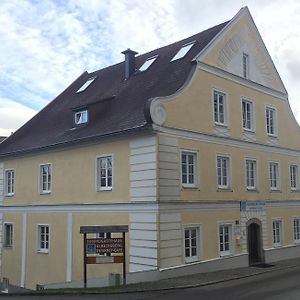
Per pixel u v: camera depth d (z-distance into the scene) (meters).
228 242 22.09
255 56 25.62
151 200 18.52
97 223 21.17
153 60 25.83
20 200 26.62
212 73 22.08
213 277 18.58
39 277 24.53
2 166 28.55
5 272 27.31
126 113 21.23
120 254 18.50
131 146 19.66
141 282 17.73
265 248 24.42
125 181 19.81
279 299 13.37
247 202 23.33
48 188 24.80
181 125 19.77
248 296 14.04
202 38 24.05
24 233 26.08
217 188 21.48
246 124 24.44
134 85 24.17
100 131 21.19
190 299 13.72
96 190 21.28
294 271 21.19
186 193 19.66
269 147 25.83
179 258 18.94
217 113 22.33
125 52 26.34
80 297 14.74
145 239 18.66
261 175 24.92
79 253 22.03
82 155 22.36
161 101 18.89
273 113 26.86
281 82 27.66
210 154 21.33
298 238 27.67
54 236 23.78
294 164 28.16
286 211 26.72
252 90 24.97
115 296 14.76
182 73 21.38
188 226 19.59
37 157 25.61
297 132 28.84
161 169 18.56
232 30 23.86
